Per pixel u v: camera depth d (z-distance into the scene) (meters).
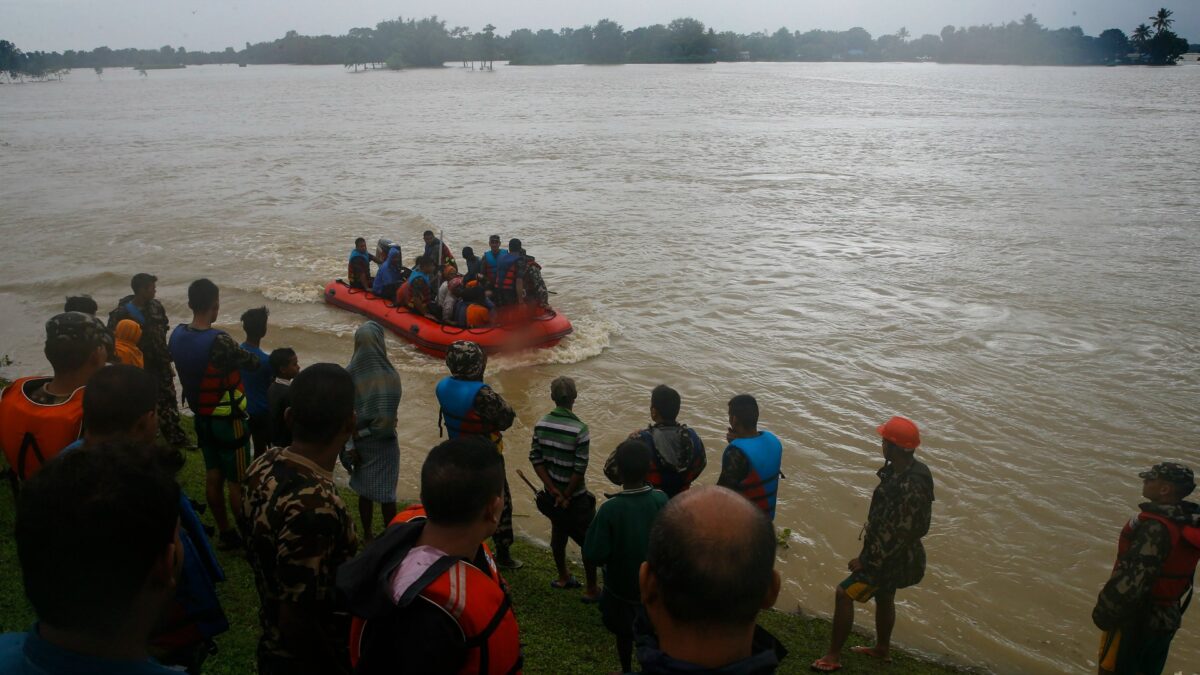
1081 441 10.41
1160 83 129.00
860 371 12.81
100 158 41.53
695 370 12.91
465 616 2.41
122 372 3.22
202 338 5.71
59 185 32.44
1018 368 12.91
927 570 7.70
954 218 25.16
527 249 21.25
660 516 1.96
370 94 108.00
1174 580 4.78
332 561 2.93
